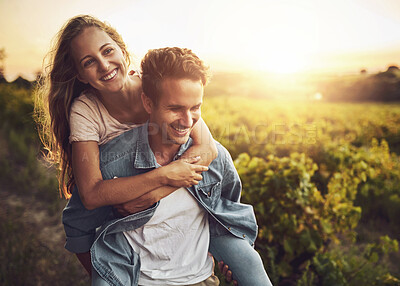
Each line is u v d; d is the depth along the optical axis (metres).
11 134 7.36
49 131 1.57
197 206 1.40
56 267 3.59
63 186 1.62
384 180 5.22
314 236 3.07
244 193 3.14
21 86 10.40
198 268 1.39
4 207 4.91
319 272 3.04
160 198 1.25
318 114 15.55
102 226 1.35
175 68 1.07
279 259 3.28
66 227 1.41
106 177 1.33
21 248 3.83
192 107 1.13
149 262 1.35
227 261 1.43
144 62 1.15
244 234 1.48
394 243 3.30
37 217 4.67
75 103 1.48
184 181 1.25
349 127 11.64
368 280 3.21
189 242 1.38
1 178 5.77
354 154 4.34
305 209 3.01
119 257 1.33
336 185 3.41
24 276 3.34
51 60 1.46
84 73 1.39
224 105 15.82
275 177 3.07
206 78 1.13
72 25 1.38
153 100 1.14
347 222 3.31
